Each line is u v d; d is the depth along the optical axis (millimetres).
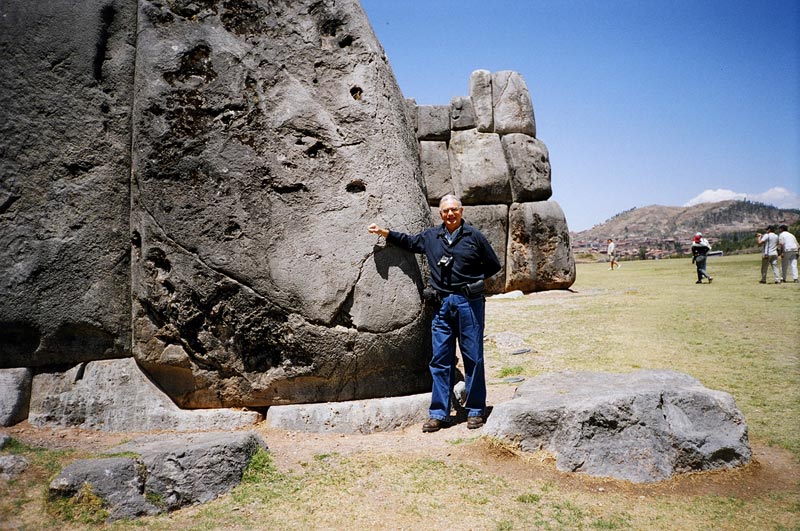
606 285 16062
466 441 4785
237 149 5141
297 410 5070
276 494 3941
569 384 5281
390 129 5477
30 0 5133
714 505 3926
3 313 4949
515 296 13906
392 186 5363
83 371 5145
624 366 7270
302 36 5406
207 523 3609
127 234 5262
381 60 5684
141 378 5191
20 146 5039
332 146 5281
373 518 3656
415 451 4625
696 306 10797
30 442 4617
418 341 5387
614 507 3867
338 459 4453
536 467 4402
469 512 3744
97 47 5223
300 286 5090
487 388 6547
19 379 4965
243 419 5109
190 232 5070
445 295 5152
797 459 4699
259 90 5246
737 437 4551
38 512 3664
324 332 5094
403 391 5434
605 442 4379
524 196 14891
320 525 3576
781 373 6793
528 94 15594
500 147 15055
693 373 6887
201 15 5293
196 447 4023
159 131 5066
